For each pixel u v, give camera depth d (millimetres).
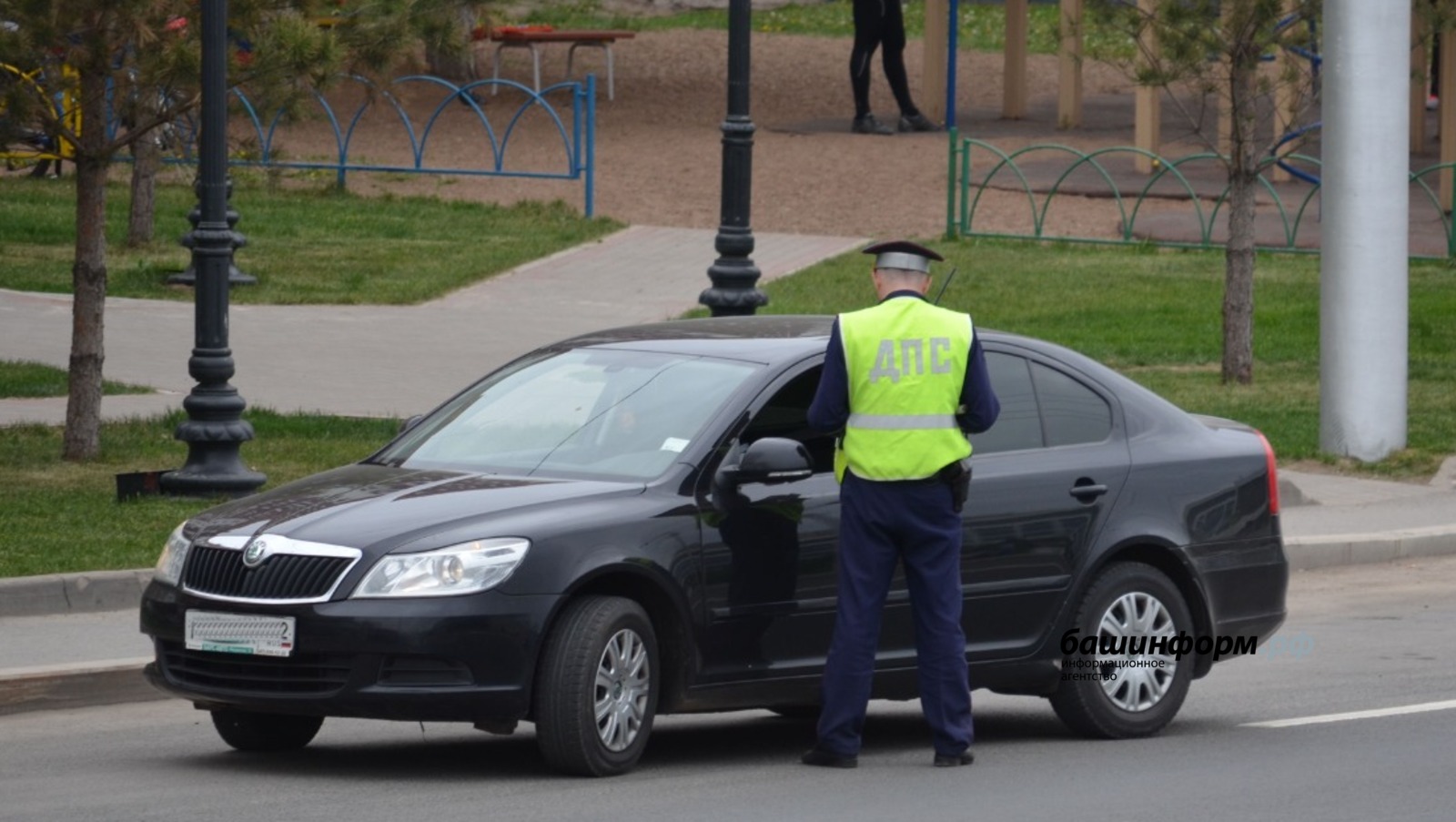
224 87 40562
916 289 25359
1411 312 67688
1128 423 28000
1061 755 26469
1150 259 76500
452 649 23062
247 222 80750
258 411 50812
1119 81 126875
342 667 23281
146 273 71312
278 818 22422
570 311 68188
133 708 29656
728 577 24766
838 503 25625
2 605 33094
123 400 53125
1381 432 51062
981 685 26719
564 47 126438
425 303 69562
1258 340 63875
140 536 37562
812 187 89000
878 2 100750
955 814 22812
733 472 24953
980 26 143125
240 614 23719
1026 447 27094
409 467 26391
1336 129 51062
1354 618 37094
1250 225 57625
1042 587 26734
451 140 99500
